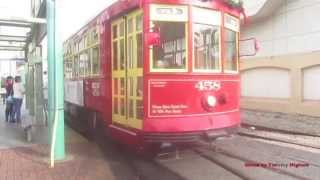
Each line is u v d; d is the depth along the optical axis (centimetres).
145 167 928
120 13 998
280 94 2109
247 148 1123
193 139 905
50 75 1011
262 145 1171
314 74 1880
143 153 1027
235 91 1020
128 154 1064
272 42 2127
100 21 1161
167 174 862
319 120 1711
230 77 996
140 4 893
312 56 1866
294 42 1980
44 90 1552
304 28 1911
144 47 888
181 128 896
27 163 961
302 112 1923
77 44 1555
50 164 944
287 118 1809
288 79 2047
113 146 1166
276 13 2083
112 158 1022
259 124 1614
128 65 974
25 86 2020
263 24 2181
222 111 961
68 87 1778
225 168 899
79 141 1267
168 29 898
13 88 1744
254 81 2300
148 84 891
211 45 950
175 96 900
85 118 1450
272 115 1944
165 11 895
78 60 1530
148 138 895
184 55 912
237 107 1030
